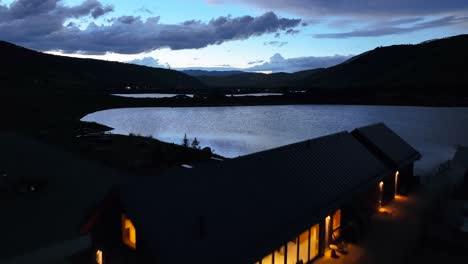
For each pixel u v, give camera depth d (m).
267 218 13.89
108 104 128.38
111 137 53.31
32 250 16.64
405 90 183.38
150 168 34.47
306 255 16.00
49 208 22.53
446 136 60.66
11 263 15.40
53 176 30.38
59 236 18.27
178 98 153.88
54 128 62.59
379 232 19.30
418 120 86.44
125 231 12.23
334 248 17.05
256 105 142.00
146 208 11.55
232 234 12.20
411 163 27.84
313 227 16.36
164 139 59.78
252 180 15.58
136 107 128.50
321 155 20.80
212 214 12.59
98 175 31.03
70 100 122.25
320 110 118.69
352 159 22.53
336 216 18.33
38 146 44.09
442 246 17.36
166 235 10.97
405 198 25.06
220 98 157.88
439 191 26.55
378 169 23.22
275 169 17.20
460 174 31.56
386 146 26.78
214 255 11.05
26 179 26.83
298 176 17.67
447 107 122.94
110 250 12.88
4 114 72.75
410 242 17.95
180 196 12.69
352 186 19.59
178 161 37.34
